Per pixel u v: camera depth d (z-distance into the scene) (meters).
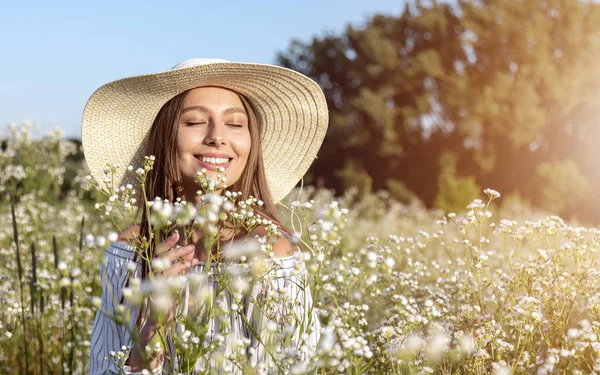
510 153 26.00
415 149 27.30
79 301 3.44
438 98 27.41
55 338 3.40
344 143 28.34
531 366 1.96
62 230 5.93
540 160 25.64
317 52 30.30
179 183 2.36
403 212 13.66
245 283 1.75
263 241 1.98
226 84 2.45
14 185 6.95
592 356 2.01
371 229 9.18
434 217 13.53
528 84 25.62
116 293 2.16
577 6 26.92
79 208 6.52
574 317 2.53
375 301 2.81
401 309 2.20
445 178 17.95
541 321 2.05
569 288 2.18
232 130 2.39
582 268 2.33
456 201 17.02
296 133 2.82
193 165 2.34
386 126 26.91
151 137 2.46
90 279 3.90
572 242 2.38
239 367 1.70
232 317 2.00
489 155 26.08
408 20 29.19
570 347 2.06
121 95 2.52
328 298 2.66
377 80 28.88
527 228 2.41
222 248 2.08
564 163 22.86
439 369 2.00
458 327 2.17
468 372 2.03
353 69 28.92
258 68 2.43
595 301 2.14
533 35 26.34
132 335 1.45
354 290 2.65
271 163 2.87
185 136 2.35
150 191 2.40
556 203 22.61
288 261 2.09
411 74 27.36
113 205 2.09
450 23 28.59
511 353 2.23
